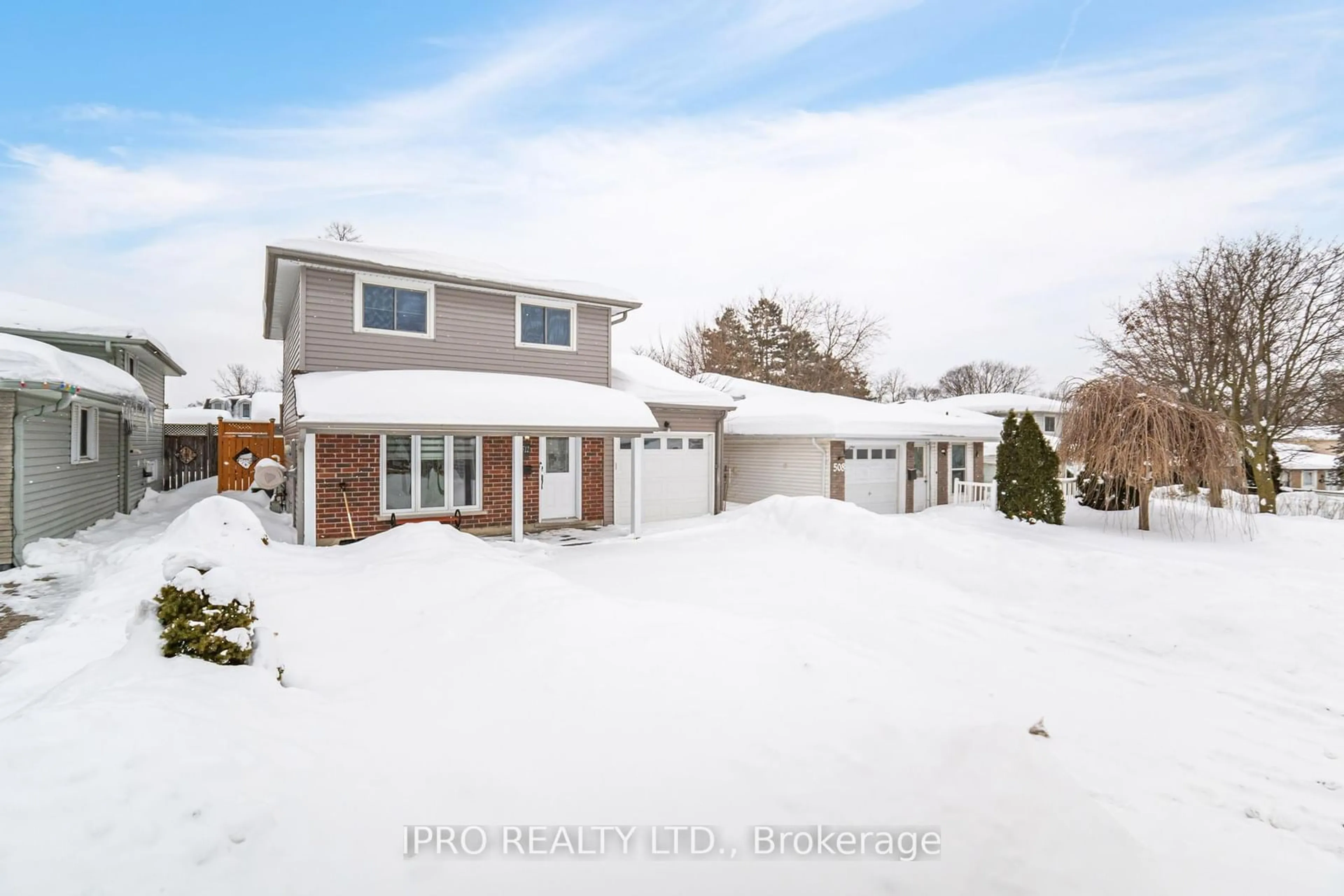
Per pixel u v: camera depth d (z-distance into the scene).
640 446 12.63
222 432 18.02
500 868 2.57
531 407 10.96
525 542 11.21
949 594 7.86
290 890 2.35
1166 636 6.25
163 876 2.29
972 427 17.67
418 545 8.57
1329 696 5.03
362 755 3.37
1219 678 5.45
